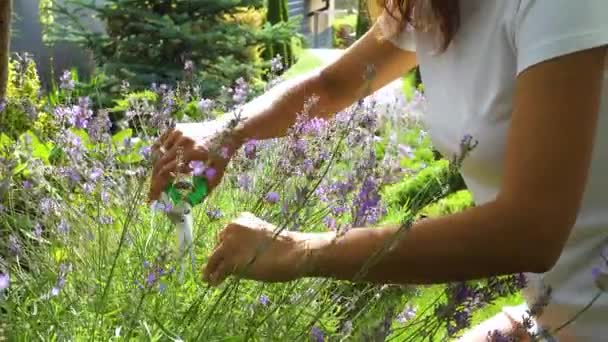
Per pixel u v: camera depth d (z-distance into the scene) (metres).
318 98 1.76
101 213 1.79
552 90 1.18
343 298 1.83
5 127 2.37
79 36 6.55
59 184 2.02
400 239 1.20
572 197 1.18
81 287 1.62
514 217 1.18
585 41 1.17
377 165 1.78
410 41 1.75
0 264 1.61
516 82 1.25
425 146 3.65
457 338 1.59
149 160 1.50
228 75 6.08
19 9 8.42
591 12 1.17
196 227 1.86
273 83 2.69
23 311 1.46
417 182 2.95
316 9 14.26
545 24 1.19
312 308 1.65
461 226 1.20
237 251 1.25
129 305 1.51
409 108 3.76
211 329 1.47
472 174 1.51
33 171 1.85
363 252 1.21
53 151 2.13
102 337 1.43
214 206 1.86
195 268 1.68
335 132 1.89
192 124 1.69
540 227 1.18
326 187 1.90
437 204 2.89
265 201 1.69
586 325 1.48
